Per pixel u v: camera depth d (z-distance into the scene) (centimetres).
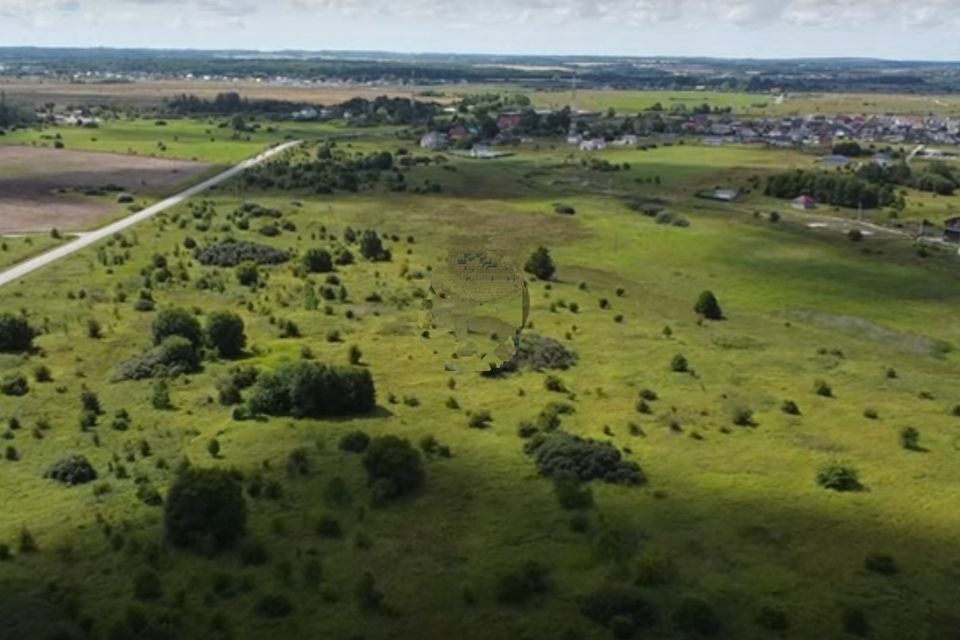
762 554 5275
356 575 4956
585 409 7469
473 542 5328
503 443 6725
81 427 6806
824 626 4616
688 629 4516
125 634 4350
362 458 6178
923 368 9025
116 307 10069
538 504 5791
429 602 4728
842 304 11356
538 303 10700
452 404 7438
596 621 4581
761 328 10250
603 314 10438
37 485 5934
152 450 6462
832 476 6141
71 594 4725
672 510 5766
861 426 7294
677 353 9044
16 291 10588
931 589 4984
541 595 4806
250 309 10162
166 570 4975
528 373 8338
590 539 5381
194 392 7588
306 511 5628
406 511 5672
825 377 8512
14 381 7488
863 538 5497
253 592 4794
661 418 7288
